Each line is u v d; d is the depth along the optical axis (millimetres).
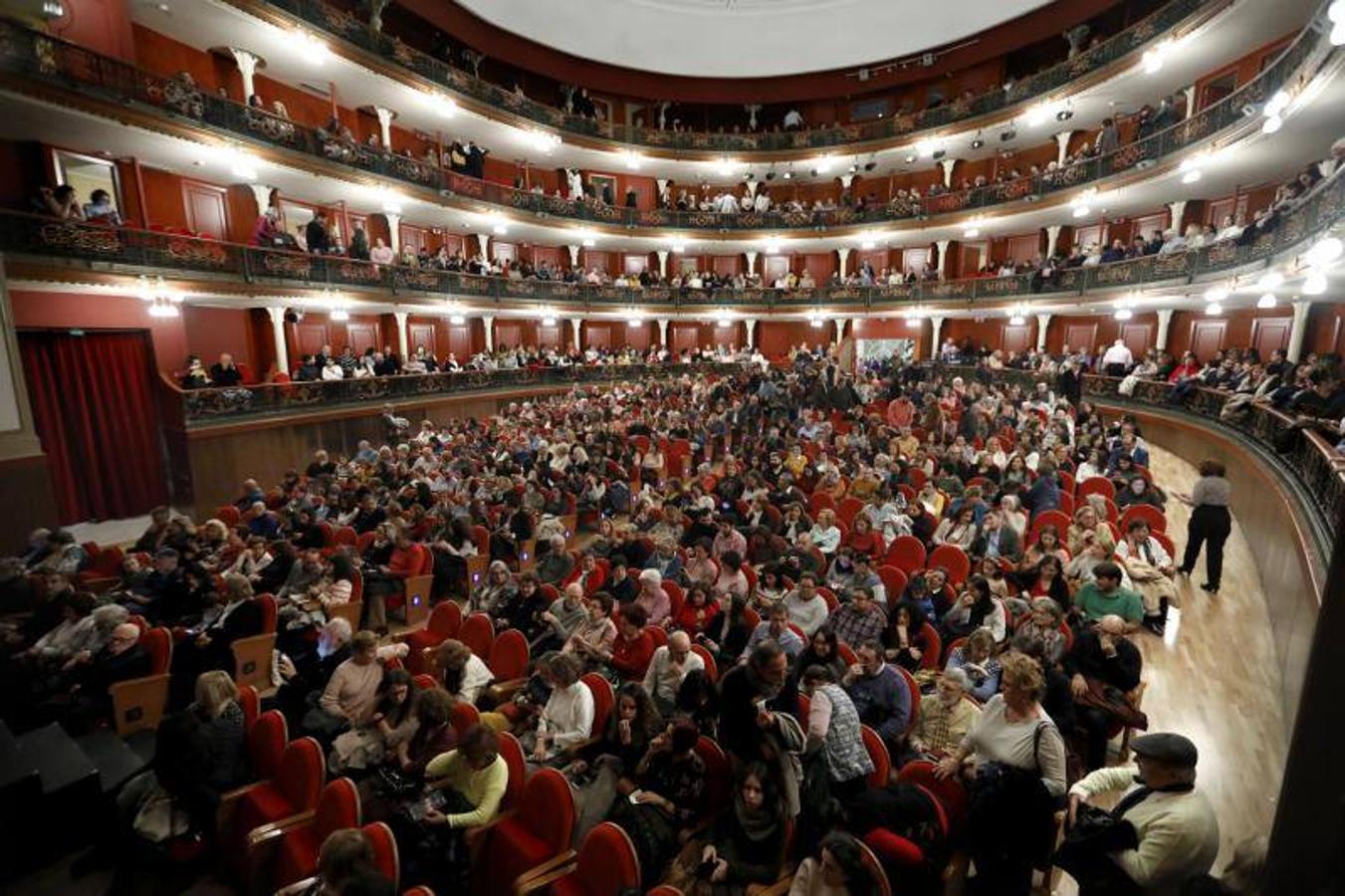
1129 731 5195
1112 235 21016
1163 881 2812
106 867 4695
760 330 30328
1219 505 7426
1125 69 17578
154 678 5887
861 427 14102
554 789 3992
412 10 20281
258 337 16688
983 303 22859
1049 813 3398
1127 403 15883
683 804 4117
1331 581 1112
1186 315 17547
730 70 27641
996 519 7719
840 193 29203
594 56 25938
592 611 6320
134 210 13930
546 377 23500
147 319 13117
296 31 15289
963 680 4590
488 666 6359
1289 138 12938
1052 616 5125
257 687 6402
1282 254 10562
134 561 8086
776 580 6961
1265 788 4516
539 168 27391
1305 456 6453
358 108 19984
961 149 24391
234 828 4547
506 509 10484
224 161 14406
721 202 28344
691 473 14000
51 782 4730
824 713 3939
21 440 7863
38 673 5863
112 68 11672
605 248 28984
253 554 8336
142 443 13008
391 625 8438
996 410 14781
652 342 30359
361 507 10383
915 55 25562
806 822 3840
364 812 4430
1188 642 6477
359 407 16828
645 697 4652
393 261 19266
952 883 3637
